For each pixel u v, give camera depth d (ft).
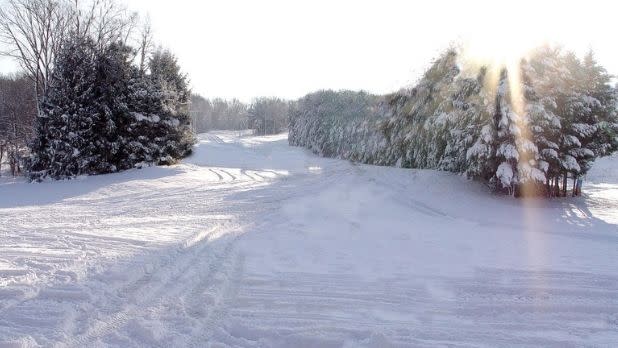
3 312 13.78
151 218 35.37
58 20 91.71
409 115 85.10
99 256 20.61
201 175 75.15
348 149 144.66
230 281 18.49
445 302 16.93
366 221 37.68
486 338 13.74
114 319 13.96
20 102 121.49
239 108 411.34
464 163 66.28
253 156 148.46
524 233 35.47
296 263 22.02
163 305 15.33
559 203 53.16
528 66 53.83
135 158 79.61
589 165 61.21
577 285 19.38
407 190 58.39
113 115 76.23
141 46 108.68
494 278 20.26
